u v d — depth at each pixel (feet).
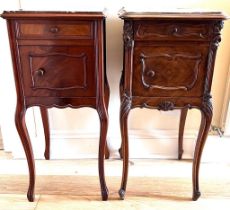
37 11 2.98
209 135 4.75
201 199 3.93
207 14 2.97
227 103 4.47
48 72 3.27
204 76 3.27
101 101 3.41
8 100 4.52
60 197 3.97
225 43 4.24
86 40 3.12
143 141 4.87
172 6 4.09
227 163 4.78
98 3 4.08
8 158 4.93
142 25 3.05
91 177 4.41
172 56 3.18
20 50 3.16
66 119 4.79
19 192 4.08
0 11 4.03
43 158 4.92
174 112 4.73
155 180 4.33
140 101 3.42
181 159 4.91
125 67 3.25
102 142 3.59
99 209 3.74
